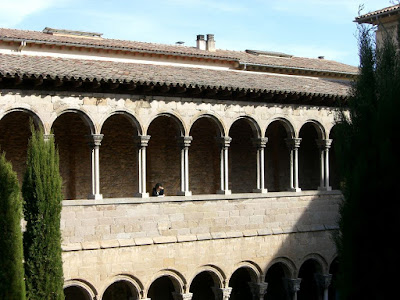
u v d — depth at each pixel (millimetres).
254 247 36625
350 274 21125
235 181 42125
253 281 37062
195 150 40625
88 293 31656
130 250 32688
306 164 44844
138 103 33688
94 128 32469
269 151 43594
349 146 22984
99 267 31859
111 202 32438
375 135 21203
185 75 36250
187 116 35125
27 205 27125
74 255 31266
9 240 25266
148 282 33125
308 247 38594
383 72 24016
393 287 20266
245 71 44312
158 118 39312
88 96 32344
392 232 20312
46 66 31844
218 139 36375
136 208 33125
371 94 23891
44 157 27375
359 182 21078
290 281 38125
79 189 36656
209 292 41875
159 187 35531
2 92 30266
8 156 34219
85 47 38812
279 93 37031
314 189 45031
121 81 32219
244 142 42688
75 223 31484
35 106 31031
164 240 33594
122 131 38000
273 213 37500
